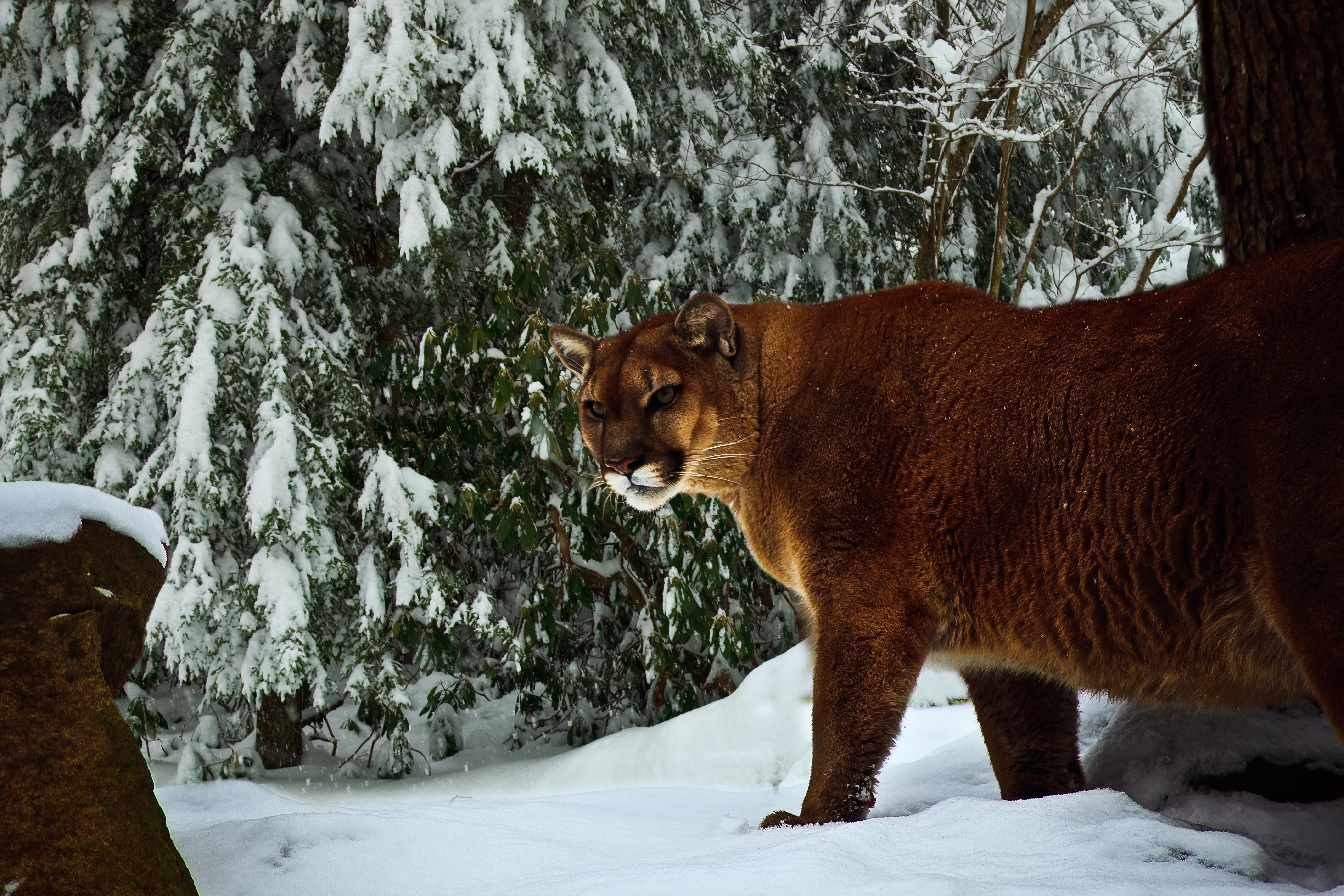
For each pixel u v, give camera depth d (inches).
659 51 380.8
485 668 391.2
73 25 346.6
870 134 445.7
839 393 141.3
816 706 138.5
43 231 366.0
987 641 132.2
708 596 358.9
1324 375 101.3
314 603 329.7
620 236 391.2
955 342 135.0
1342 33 139.5
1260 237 148.3
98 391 370.0
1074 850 102.0
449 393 362.9
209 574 320.8
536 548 366.3
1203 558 111.4
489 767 349.4
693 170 413.4
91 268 358.3
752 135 429.1
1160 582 115.0
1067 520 120.5
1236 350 109.5
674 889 91.9
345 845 114.0
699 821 156.0
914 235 451.5
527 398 349.4
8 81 369.1
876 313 145.3
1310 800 129.7
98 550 89.9
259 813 154.6
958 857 101.7
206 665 324.2
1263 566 105.7
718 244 416.5
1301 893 88.4
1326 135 140.7
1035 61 391.9
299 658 312.0
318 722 386.0
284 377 321.7
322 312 354.3
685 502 349.7
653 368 157.8
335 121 317.4
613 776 281.0
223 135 332.2
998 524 126.5
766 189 413.7
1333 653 98.3
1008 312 134.3
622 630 402.6
